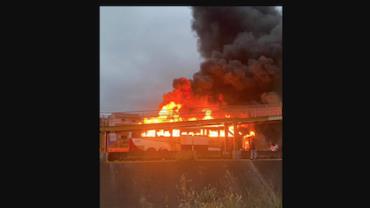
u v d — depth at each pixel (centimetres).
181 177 1475
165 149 1816
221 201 1444
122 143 1762
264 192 1448
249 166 1497
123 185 1440
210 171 1493
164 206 1441
